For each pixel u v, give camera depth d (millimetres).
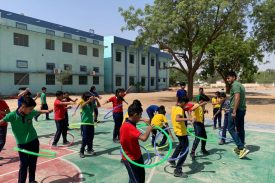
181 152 5969
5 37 29625
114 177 5789
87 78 40500
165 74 60625
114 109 8711
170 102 24609
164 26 22047
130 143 4133
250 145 8570
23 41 31594
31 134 5059
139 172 4211
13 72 30484
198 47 30250
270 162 6809
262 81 110000
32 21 32625
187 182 5527
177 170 5816
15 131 4957
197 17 22078
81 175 5898
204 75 43312
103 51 43156
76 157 7219
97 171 6152
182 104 5992
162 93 42969
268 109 19359
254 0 22688
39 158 7133
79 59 38906
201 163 6723
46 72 34031
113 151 7801
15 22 30719
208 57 39688
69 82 37625
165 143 8219
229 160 6953
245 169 6301
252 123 13047
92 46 40969
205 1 21172
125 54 47094
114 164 6637
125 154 4199
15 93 30797
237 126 7320
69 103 8117
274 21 23047
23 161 4973
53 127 11914
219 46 37469
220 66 39938
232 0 22031
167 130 7293
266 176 5871
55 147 8250
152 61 54688
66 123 8570
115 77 44938
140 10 24297
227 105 8609
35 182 5320
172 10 23062
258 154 7527
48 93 34250
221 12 22234
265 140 9305
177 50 27016
